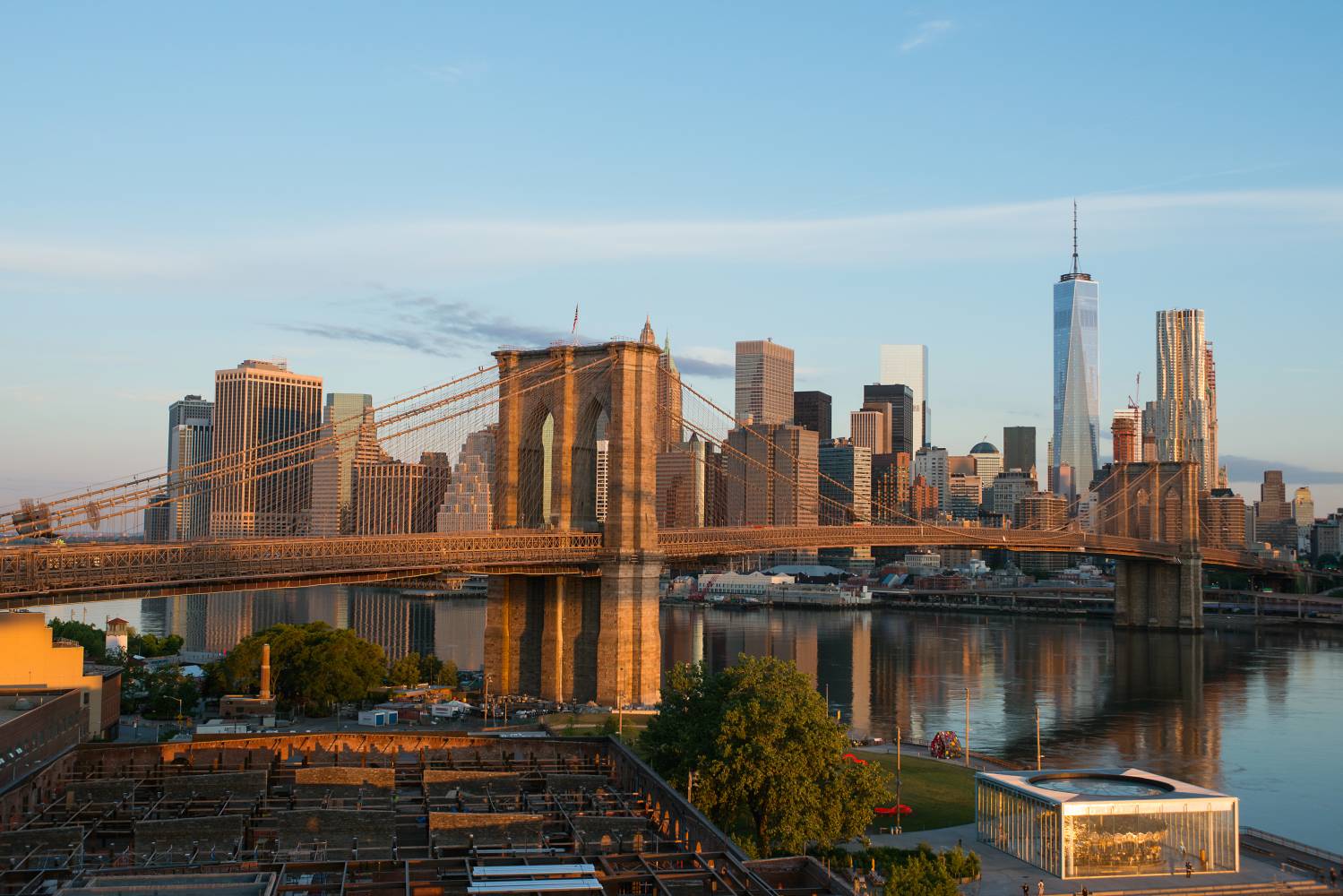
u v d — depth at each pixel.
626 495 175.38
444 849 63.25
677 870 59.81
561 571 171.38
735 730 98.19
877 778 101.38
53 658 127.19
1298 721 194.62
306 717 173.50
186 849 63.50
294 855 61.94
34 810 72.75
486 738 91.94
